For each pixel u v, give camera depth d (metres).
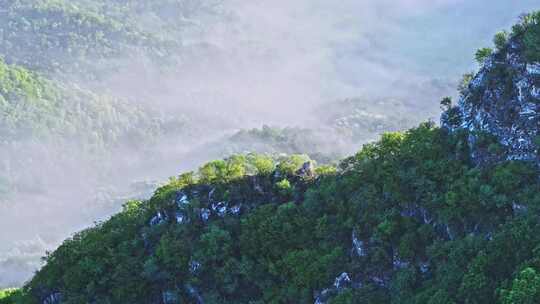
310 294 129.88
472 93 140.12
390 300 121.19
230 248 143.88
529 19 140.50
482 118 135.38
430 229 126.25
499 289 104.81
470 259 115.56
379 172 138.25
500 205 121.94
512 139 130.12
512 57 136.12
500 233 113.69
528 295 99.38
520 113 130.88
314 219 139.50
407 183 133.38
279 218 141.88
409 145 142.25
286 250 138.62
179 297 143.88
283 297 132.38
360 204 135.12
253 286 139.88
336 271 129.50
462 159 133.88
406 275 121.06
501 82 135.88
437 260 121.50
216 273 142.00
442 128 141.88
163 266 146.75
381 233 129.12
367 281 126.50
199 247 145.75
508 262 109.94
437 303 108.38
